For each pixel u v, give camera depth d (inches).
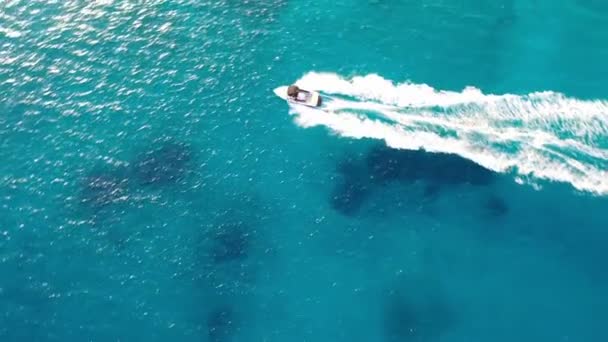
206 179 2989.7
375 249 2778.1
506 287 2655.0
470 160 2952.8
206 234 2847.0
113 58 3368.6
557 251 2711.6
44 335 2615.7
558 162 2883.9
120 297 2699.3
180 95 3235.7
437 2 3474.4
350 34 3393.2
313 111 3147.1
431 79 3191.4
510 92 3095.5
